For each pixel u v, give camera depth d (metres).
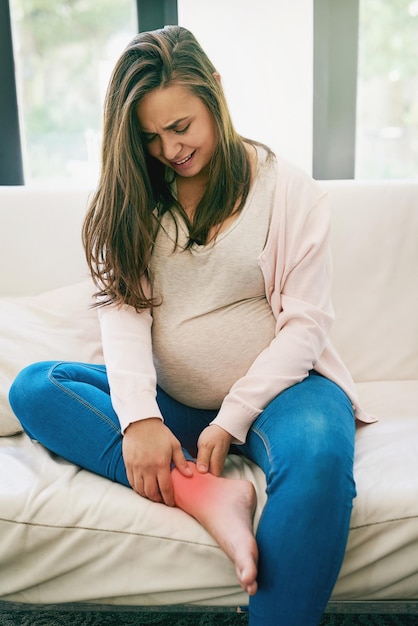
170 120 1.05
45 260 1.60
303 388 1.08
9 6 1.93
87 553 1.01
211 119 1.09
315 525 0.88
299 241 1.14
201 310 1.15
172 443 1.04
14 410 1.13
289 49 1.79
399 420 1.26
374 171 2.03
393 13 1.93
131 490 1.04
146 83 1.04
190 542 0.97
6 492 1.03
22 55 2.02
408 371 1.52
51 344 1.41
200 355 1.14
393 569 0.98
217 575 0.98
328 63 1.90
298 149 1.84
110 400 1.12
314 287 1.15
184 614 1.27
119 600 1.03
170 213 1.16
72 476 1.07
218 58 1.80
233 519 0.94
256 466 1.11
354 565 0.98
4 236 1.60
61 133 2.07
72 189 1.63
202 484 1.00
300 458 0.93
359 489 1.00
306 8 1.77
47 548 1.02
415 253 1.54
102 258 1.19
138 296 1.16
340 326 1.53
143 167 1.11
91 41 2.02
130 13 2.00
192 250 1.14
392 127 2.00
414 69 1.97
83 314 1.47
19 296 1.60
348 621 1.24
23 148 2.04
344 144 1.95
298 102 1.82
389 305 1.54
